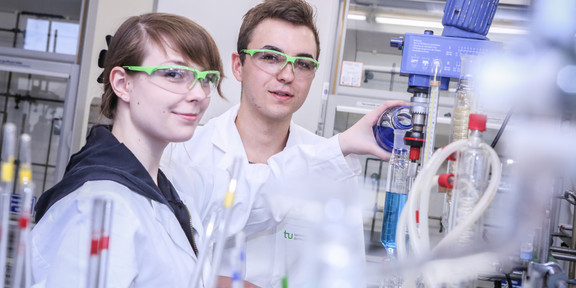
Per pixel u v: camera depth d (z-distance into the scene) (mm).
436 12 4004
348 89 4086
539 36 1013
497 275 1428
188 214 1641
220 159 2334
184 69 1479
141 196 1438
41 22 4297
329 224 871
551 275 1219
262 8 2193
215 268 973
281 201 1015
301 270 921
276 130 2365
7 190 945
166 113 1488
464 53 1693
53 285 1227
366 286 1124
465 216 1261
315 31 2242
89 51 4164
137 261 1369
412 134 1606
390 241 1626
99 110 1620
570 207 2893
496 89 1094
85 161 1469
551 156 1016
